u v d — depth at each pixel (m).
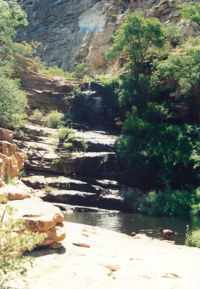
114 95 36.66
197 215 19.34
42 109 41.44
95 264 4.82
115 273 4.60
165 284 4.17
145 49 38.19
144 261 5.41
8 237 3.64
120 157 25.97
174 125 29.08
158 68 32.47
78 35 66.75
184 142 26.20
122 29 38.16
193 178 24.41
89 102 37.03
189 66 30.84
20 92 31.30
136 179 24.98
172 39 41.75
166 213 19.98
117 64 47.94
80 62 63.78
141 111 33.38
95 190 22.86
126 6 59.91
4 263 3.48
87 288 3.82
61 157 24.78
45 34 72.25
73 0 69.44
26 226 5.07
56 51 69.88
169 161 24.84
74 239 6.40
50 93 41.78
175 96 32.19
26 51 58.78
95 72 56.66
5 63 35.12
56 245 5.52
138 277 4.45
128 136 27.48
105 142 27.73
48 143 27.02
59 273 4.25
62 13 70.75
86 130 34.56
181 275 4.68
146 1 55.94
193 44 39.22
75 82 45.94
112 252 5.90
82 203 21.47
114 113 36.38
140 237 8.84
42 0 73.19
